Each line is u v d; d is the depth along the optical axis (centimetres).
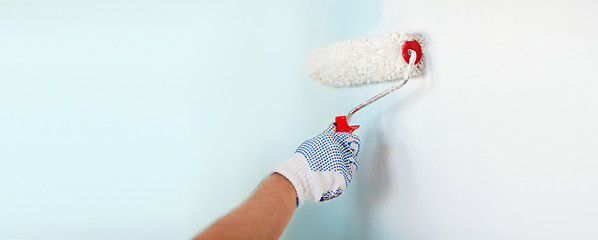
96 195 126
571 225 71
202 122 120
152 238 123
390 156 98
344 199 109
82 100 127
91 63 127
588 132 69
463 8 83
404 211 96
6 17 131
